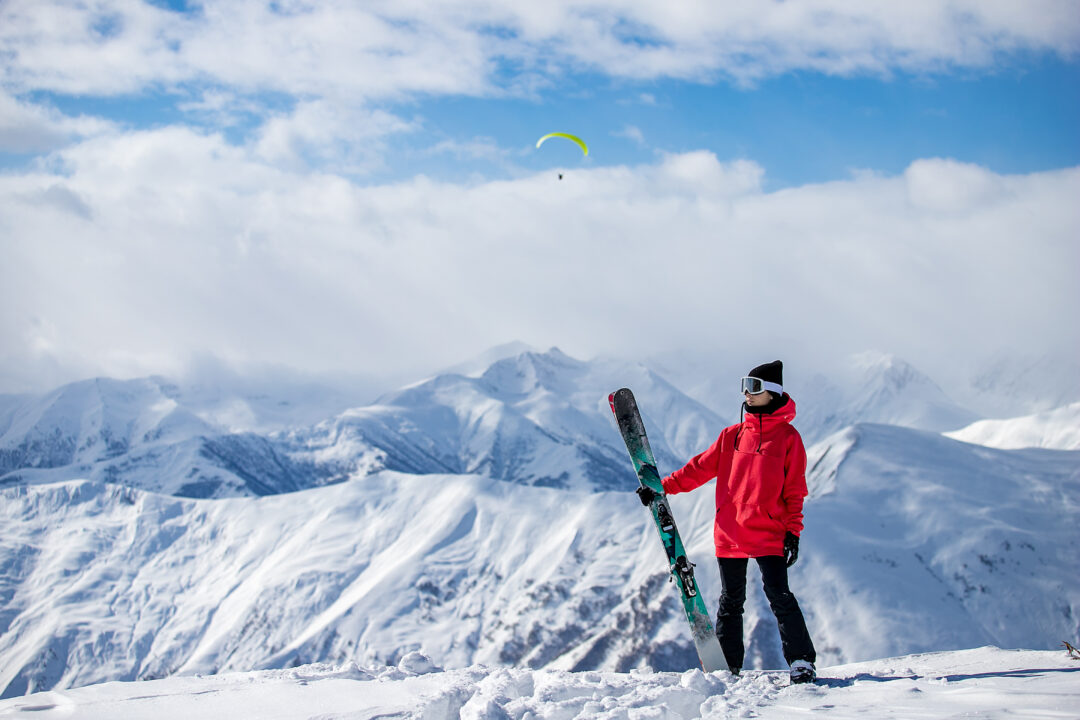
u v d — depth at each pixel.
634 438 6.89
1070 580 117.62
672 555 6.54
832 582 116.50
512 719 4.85
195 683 6.07
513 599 163.88
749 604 90.31
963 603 116.12
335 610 181.25
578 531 180.62
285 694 5.58
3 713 5.16
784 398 6.43
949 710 4.33
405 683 5.96
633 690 5.33
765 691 5.54
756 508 6.31
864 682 5.59
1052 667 5.70
